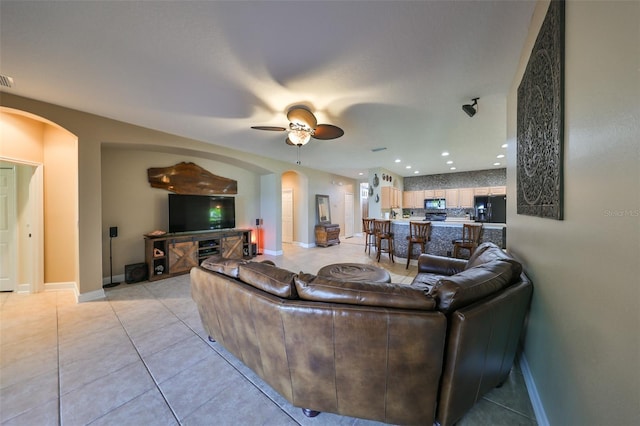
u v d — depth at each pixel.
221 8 1.40
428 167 6.92
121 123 3.27
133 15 1.45
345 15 1.45
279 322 1.27
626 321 0.64
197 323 2.49
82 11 1.42
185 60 1.90
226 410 1.42
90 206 3.05
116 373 1.73
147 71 2.05
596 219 0.79
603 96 0.74
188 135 3.83
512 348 1.54
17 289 3.32
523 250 1.81
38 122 3.25
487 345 1.25
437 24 1.52
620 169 0.66
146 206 4.28
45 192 3.34
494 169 7.37
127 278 3.71
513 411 1.41
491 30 1.56
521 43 1.67
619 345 0.67
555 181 1.09
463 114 2.92
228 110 2.84
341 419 1.36
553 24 1.09
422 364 1.10
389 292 1.17
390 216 6.96
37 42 1.69
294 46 1.73
